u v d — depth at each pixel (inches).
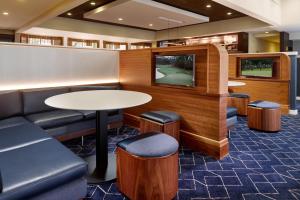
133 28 392.5
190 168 100.4
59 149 72.6
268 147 126.3
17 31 335.0
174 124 118.6
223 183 87.5
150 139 78.2
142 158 69.5
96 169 98.2
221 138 112.8
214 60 109.7
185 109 127.2
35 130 95.2
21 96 129.8
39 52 142.1
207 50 112.6
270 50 456.1
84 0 188.1
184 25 358.0
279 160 108.7
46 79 146.3
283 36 364.5
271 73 217.5
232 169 99.3
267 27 309.6
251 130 160.9
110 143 133.0
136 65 160.6
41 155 67.6
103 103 88.4
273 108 153.8
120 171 78.7
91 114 133.6
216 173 95.7
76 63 158.9
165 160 70.7
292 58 206.5
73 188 63.7
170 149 72.9
